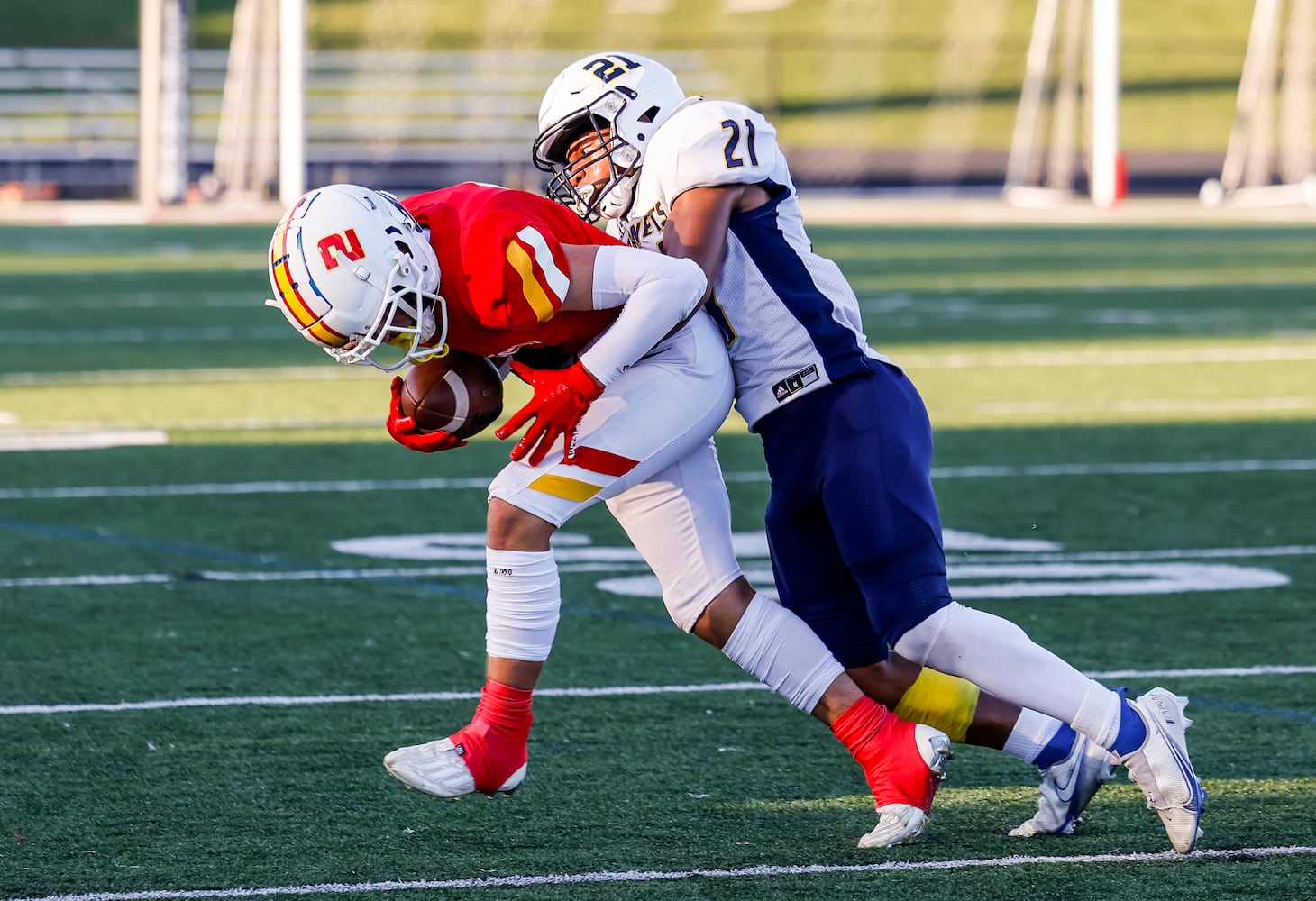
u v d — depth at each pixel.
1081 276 64.06
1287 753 14.10
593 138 12.54
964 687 12.11
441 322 11.27
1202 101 126.69
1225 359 42.28
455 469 28.45
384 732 14.84
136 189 102.62
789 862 11.61
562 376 11.15
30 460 28.94
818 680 11.79
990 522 24.30
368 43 121.94
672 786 13.38
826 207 100.19
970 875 11.34
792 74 126.25
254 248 74.00
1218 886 11.09
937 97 124.62
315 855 11.80
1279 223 91.12
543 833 12.27
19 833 12.24
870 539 11.45
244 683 16.33
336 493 26.36
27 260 68.38
